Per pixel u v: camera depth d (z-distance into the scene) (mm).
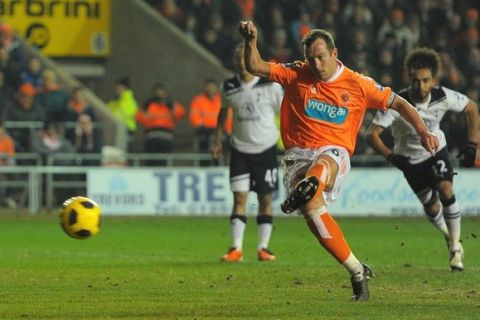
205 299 25781
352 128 25875
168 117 68500
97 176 63500
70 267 34438
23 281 30094
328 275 31688
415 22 77938
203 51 78000
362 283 25250
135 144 75438
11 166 64000
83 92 71688
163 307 24172
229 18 79188
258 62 25531
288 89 25906
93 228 27672
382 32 77312
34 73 68375
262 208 37938
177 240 47250
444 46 76562
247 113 37844
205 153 68438
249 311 23406
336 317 22391
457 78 75500
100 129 69938
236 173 37656
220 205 63812
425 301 25266
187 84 78250
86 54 79812
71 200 27984
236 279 30656
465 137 64250
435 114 34000
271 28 77812
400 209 63688
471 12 79500
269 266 34938
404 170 34844
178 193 63719
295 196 24000
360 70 73500
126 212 63500
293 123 25922
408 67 33844
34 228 53938
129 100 73375
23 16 79062
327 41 25328
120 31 79875
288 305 24469
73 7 79625
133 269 33719
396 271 32938
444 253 40688
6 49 68875
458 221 33625
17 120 65750
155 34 79062
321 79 25562
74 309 23859
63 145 65062
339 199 63594
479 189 63281
